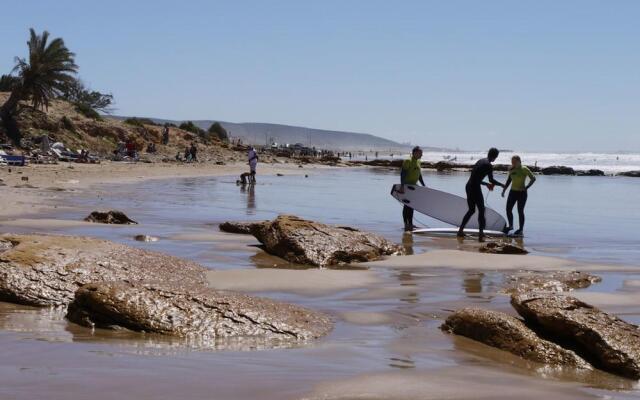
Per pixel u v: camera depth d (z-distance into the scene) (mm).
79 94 87625
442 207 16766
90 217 14859
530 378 5309
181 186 29797
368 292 8672
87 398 4289
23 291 7352
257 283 8883
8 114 48500
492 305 8039
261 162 67688
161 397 4379
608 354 5664
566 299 6418
